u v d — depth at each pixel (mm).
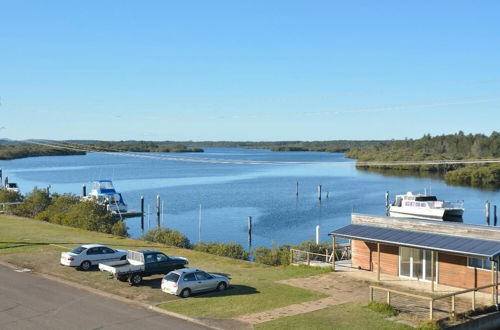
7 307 23562
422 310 23297
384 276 30391
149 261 28656
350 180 156750
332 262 33750
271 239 64750
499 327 23422
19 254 36875
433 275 28672
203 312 22703
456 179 139250
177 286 25125
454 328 21312
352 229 31719
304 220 79438
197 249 45969
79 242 42688
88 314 22500
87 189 121875
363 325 20812
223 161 53156
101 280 29172
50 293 26188
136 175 185250
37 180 147375
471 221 79938
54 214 60625
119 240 45062
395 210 72688
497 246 25031
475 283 27188
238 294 25969
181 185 141625
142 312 22891
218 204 99250
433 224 29141
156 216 84938
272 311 22922
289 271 32188
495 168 130500
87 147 80312
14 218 58531
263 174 199000
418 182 144250
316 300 24859
